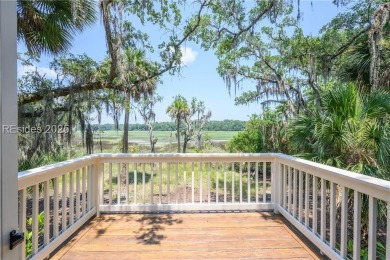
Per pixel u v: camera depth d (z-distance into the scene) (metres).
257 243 2.66
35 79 4.82
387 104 3.30
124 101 5.58
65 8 3.70
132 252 2.46
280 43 7.30
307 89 6.95
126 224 3.18
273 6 5.14
